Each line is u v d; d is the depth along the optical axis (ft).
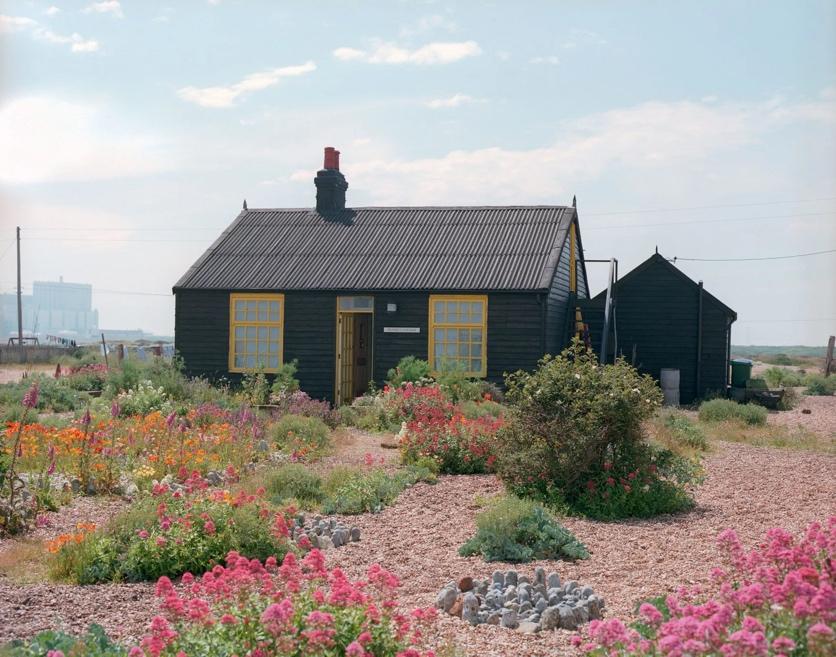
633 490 34.71
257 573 19.03
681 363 87.92
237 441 45.01
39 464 39.06
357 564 27.14
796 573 15.58
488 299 72.84
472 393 66.80
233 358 77.66
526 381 38.09
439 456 44.21
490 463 42.93
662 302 88.33
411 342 74.43
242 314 77.82
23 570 25.66
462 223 82.64
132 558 25.27
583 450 35.27
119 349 105.29
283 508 32.01
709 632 13.56
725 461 48.49
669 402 85.10
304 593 17.74
